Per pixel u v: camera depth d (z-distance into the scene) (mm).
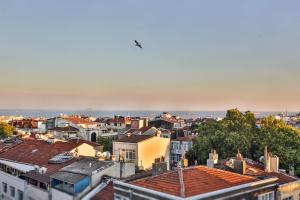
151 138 75562
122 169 46312
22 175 54750
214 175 34906
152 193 30969
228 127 78812
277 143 69312
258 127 90875
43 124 162375
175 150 99500
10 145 72750
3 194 59375
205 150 75438
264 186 35625
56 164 53250
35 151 62438
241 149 71812
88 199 41844
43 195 47938
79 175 44188
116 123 155500
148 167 74000
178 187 31109
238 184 33625
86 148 64562
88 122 155000
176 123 162000
